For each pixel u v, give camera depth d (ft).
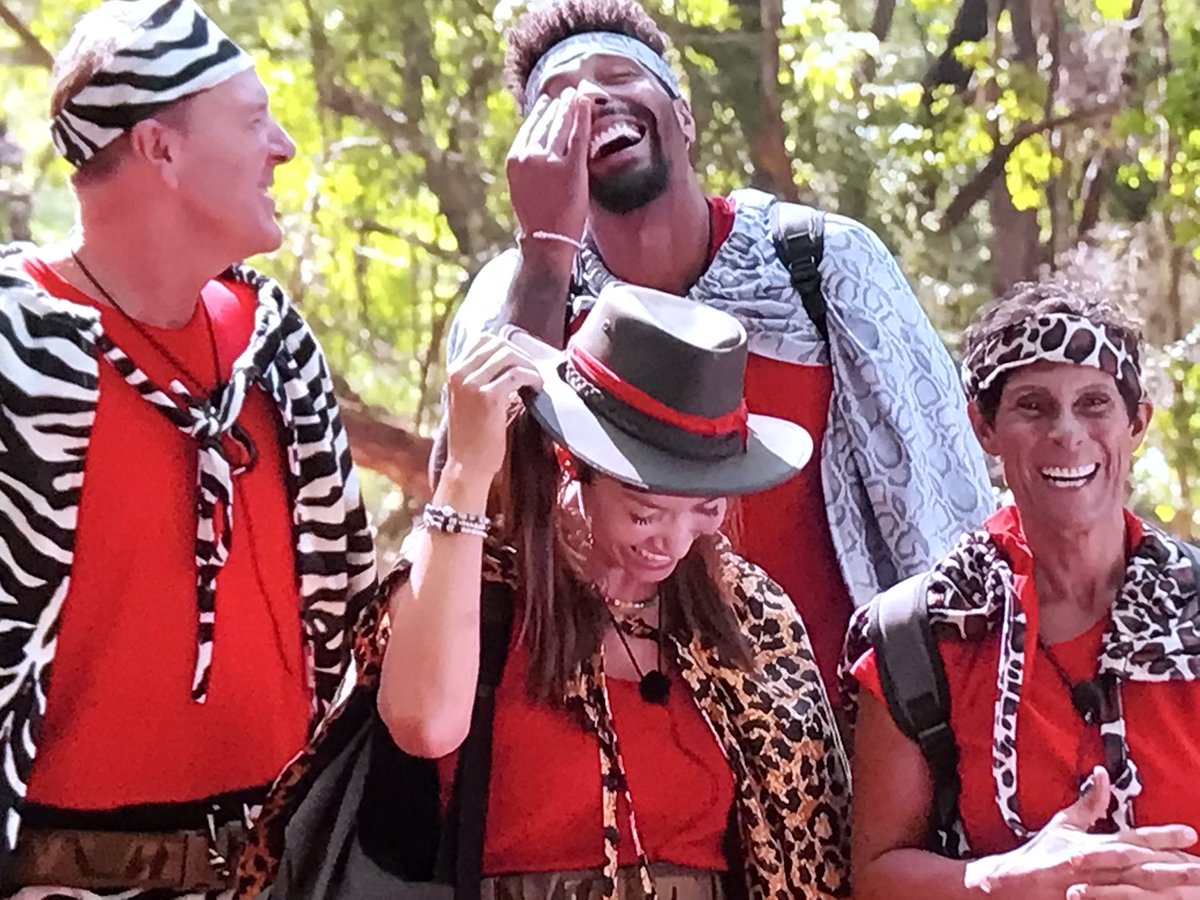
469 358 7.10
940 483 9.87
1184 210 27.32
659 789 7.29
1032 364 7.21
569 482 7.36
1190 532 26.50
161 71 7.92
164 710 8.11
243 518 8.34
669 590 7.47
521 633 7.30
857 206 28.35
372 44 27.43
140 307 8.17
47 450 7.74
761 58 26.68
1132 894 6.54
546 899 7.12
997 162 28.89
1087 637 7.28
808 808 7.47
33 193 27.45
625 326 7.15
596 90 9.66
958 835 7.28
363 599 8.98
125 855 8.02
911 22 31.60
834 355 9.81
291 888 7.39
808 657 7.70
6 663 7.68
